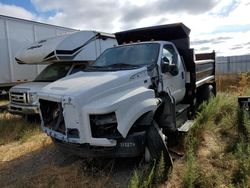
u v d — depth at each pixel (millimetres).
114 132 4000
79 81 4516
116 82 4336
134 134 4195
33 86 8453
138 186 3764
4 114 9242
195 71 6691
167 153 4309
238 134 5867
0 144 6703
